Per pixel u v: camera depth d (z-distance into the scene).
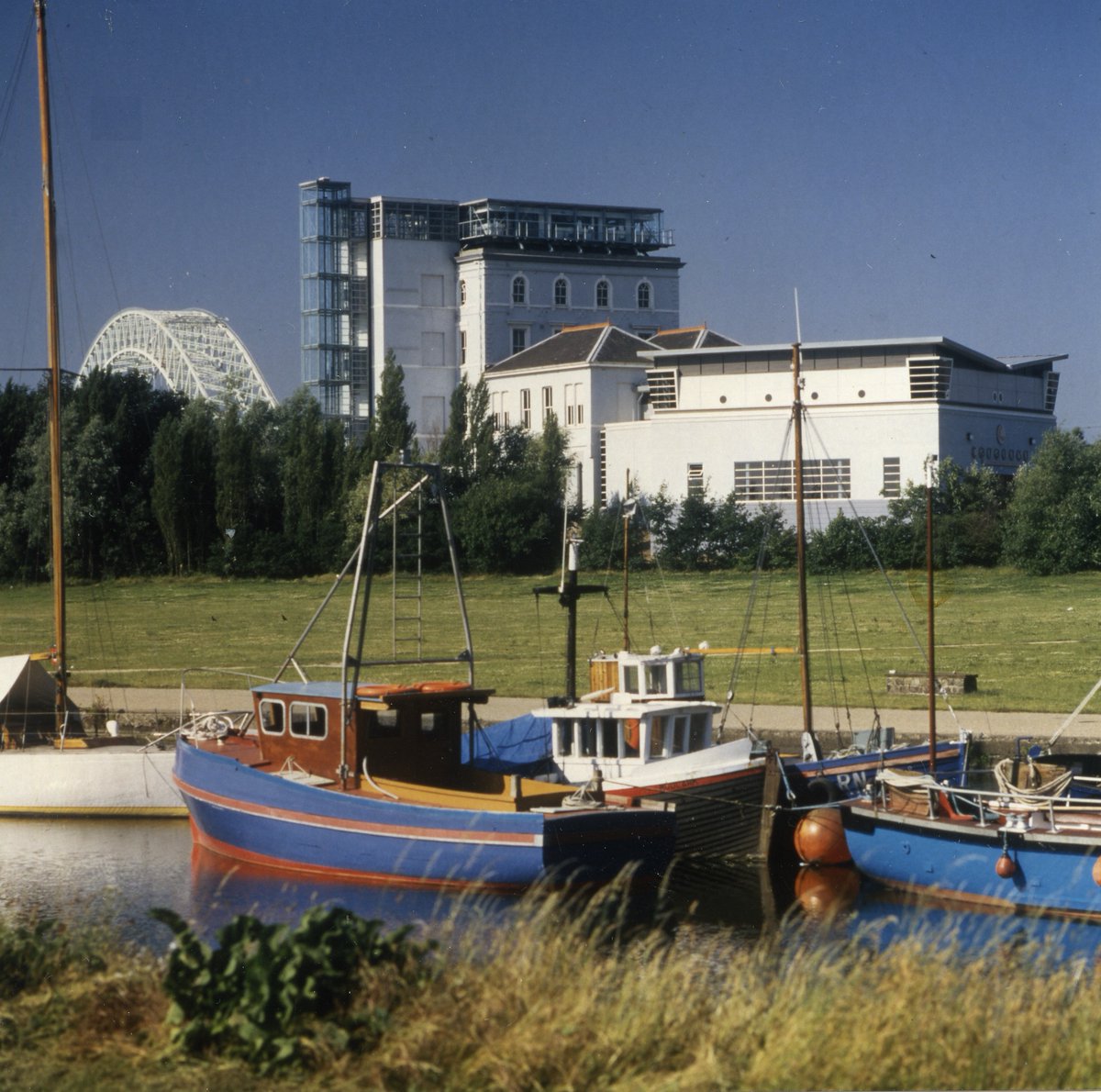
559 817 23.84
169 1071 12.12
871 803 26.05
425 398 179.50
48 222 40.31
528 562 102.12
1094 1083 12.09
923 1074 12.06
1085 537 89.19
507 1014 12.55
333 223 178.62
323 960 12.71
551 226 183.38
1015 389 122.25
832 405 113.50
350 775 26.75
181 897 24.11
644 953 15.48
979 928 22.23
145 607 86.19
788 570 94.38
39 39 40.31
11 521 107.19
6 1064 12.32
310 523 106.81
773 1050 12.21
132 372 132.00
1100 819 24.39
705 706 28.47
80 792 31.62
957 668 48.16
